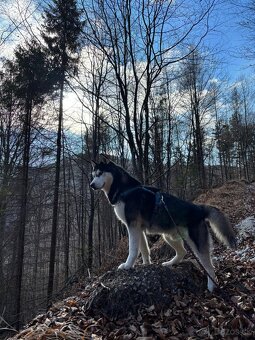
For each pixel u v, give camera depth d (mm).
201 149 26984
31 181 20484
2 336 8547
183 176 22656
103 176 5379
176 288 4570
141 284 4504
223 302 4324
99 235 22344
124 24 8594
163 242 8312
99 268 9992
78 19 12844
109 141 21375
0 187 15969
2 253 17484
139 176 9094
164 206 4922
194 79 25141
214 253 7766
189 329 3896
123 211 5156
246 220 9836
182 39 10742
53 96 17594
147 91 9102
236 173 46312
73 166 24625
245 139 40875
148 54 8781
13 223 18062
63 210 27391
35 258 23953
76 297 5445
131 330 3945
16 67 17188
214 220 4859
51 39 15344
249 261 6055
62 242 26125
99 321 4199
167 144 21859
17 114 18219
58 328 3953
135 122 9211
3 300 16703
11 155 18219
